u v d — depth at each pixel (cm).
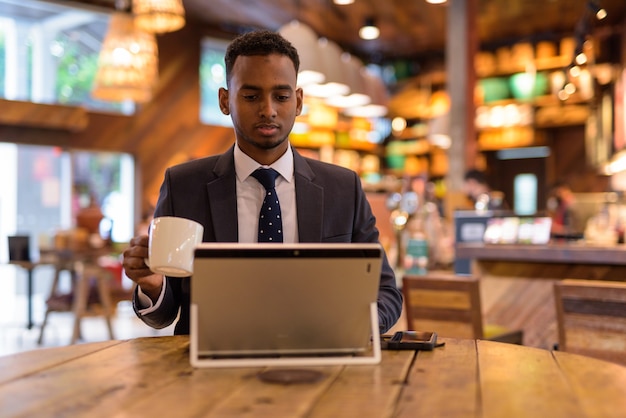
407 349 160
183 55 1157
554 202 862
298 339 147
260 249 140
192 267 149
